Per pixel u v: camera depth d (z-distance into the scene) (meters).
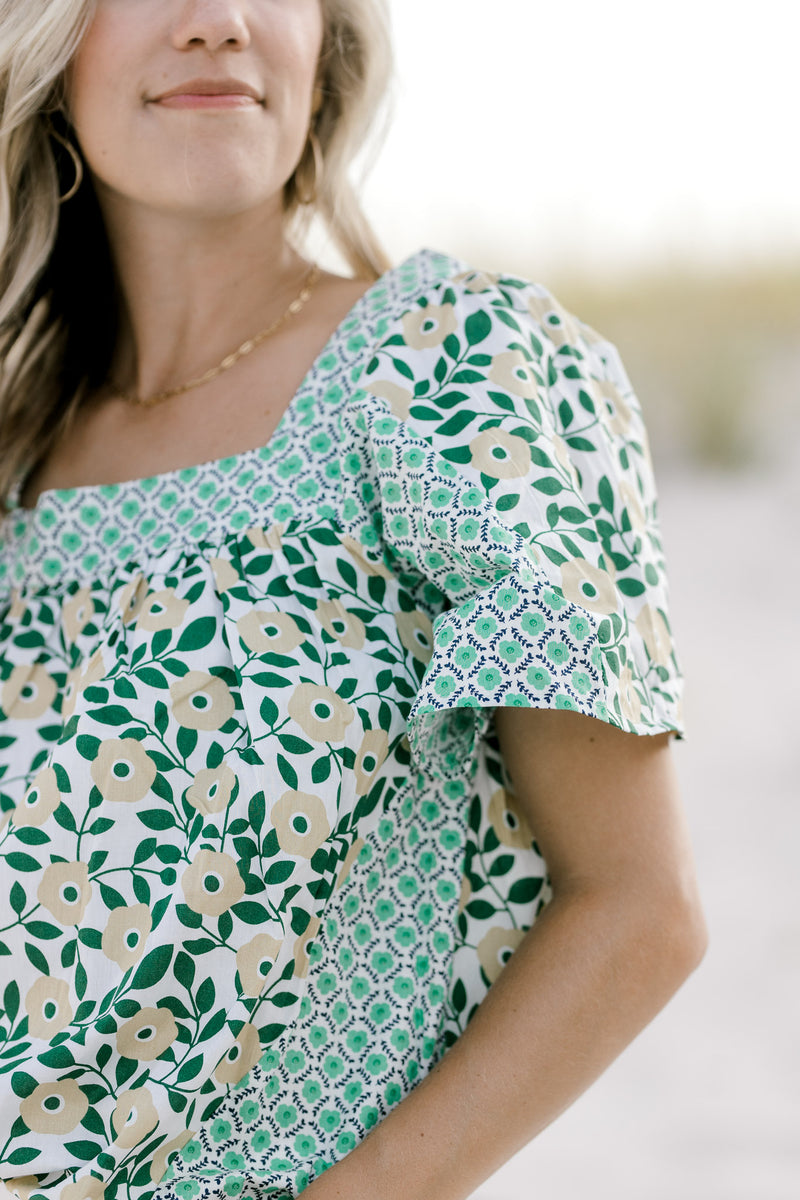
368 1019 1.24
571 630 1.13
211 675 1.24
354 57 1.53
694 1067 3.12
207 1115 1.18
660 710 1.21
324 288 1.47
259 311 1.46
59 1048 1.18
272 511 1.29
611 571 1.22
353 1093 1.22
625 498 1.27
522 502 1.17
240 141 1.33
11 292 1.57
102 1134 1.18
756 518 7.65
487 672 1.12
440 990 1.26
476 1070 1.17
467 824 1.28
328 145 1.57
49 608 1.41
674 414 9.06
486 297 1.31
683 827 1.23
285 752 1.18
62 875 1.22
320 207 1.59
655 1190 2.66
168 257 1.46
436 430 1.23
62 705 1.37
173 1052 1.17
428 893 1.26
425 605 1.27
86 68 1.35
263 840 1.17
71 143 1.53
